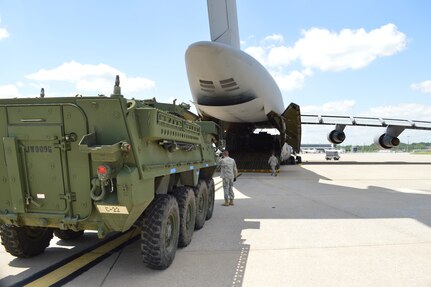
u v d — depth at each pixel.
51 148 3.82
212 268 4.48
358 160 39.19
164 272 4.36
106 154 3.52
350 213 8.10
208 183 7.48
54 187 3.89
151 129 3.79
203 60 13.84
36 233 4.91
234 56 13.90
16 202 3.96
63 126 3.75
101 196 3.61
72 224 3.91
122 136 3.64
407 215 7.84
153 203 4.35
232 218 7.61
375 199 10.29
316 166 27.08
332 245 5.50
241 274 4.28
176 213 4.77
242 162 21.31
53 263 4.71
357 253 5.08
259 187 13.41
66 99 3.72
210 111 17.55
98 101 3.61
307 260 4.78
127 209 3.56
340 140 25.53
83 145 3.48
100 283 4.02
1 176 4.00
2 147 3.92
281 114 19.78
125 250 5.30
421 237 5.96
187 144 5.45
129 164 3.68
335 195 11.18
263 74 15.96
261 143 23.30
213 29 15.15
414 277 4.16
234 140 22.77
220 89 15.43
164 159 4.58
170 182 5.41
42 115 3.79
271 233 6.27
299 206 9.10
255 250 5.25
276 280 4.09
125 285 3.96
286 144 22.55
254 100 16.33
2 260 4.85
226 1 14.92
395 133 25.27
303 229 6.56
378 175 18.86
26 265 4.64
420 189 12.74
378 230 6.45
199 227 6.52
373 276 4.20
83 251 5.25
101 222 3.88
